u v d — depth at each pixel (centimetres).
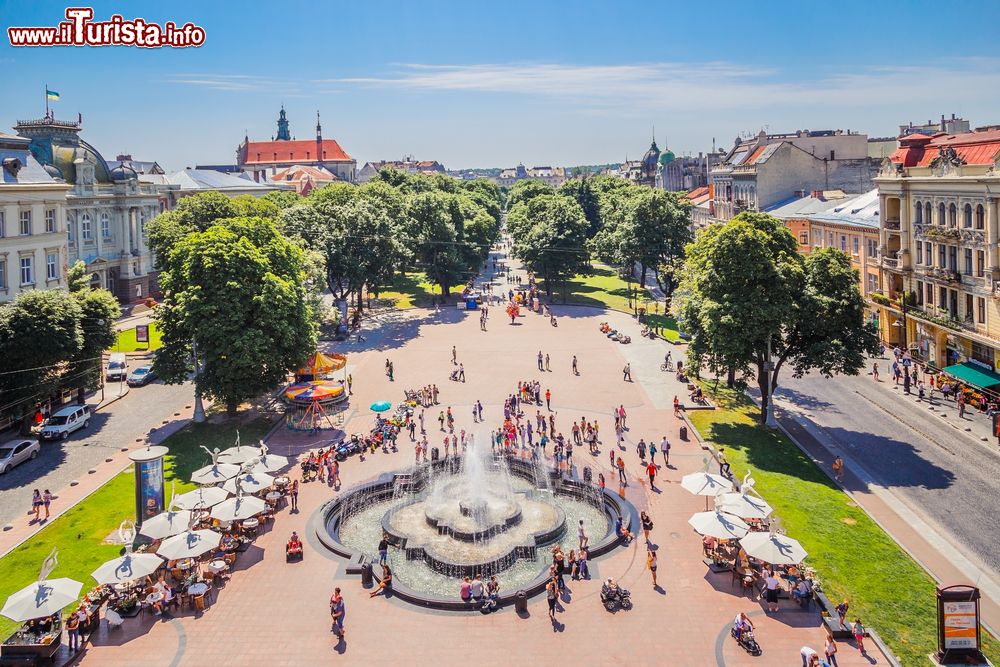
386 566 3891
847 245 9662
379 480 5322
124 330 10300
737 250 5838
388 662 3272
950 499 4822
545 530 4541
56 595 3319
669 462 5666
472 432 6456
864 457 5622
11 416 6131
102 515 4778
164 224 10838
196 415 6681
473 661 3269
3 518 4738
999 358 6575
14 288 7712
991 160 6475
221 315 6231
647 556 4194
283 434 6406
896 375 7481
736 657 3266
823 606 3612
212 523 4575
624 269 15312
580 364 8781
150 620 3622
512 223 16712
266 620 3609
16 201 7744
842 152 12781
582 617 3603
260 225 7238
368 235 10981
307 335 6819
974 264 6731
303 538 4484
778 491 4966
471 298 12488
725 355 5903
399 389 7788
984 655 3228
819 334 6056
